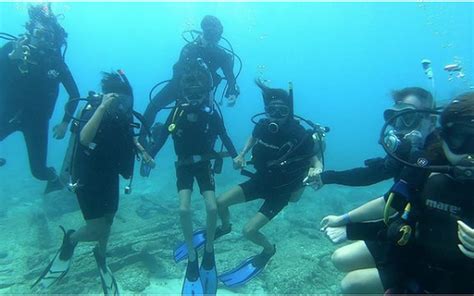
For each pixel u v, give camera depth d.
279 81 114.25
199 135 5.50
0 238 8.44
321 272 6.98
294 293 6.32
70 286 6.21
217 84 8.10
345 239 3.35
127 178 5.13
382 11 53.53
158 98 8.23
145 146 7.44
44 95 6.87
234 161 5.62
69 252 5.19
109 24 89.19
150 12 75.56
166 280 6.71
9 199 12.12
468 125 2.26
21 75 6.56
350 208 12.23
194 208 10.39
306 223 9.70
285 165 5.30
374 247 3.24
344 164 24.61
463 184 2.42
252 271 5.78
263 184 5.45
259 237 5.48
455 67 6.94
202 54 7.80
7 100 6.68
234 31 80.75
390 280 2.92
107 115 4.62
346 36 73.12
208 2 66.50
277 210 5.49
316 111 124.94
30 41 6.44
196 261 5.35
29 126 7.00
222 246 8.09
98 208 4.92
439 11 52.47
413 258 2.73
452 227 2.47
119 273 6.66
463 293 2.51
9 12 81.69
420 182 2.63
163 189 13.51
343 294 3.19
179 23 75.00
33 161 7.34
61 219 9.30
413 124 3.52
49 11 6.61
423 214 2.62
